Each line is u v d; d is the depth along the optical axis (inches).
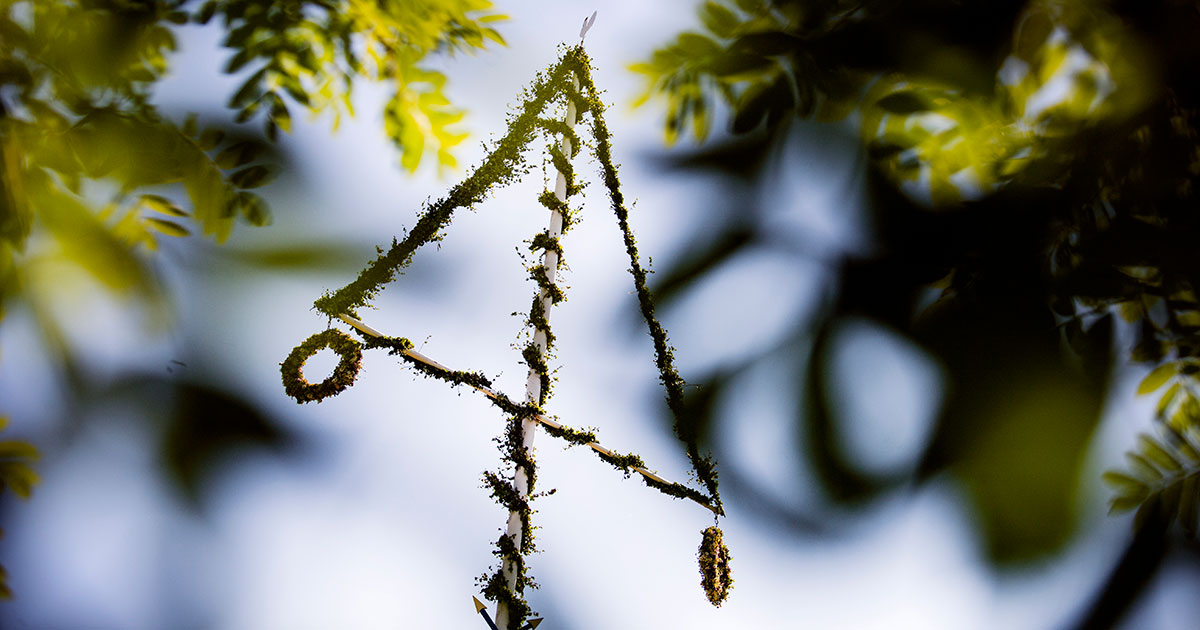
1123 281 649.0
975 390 552.7
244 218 954.1
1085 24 688.4
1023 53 705.6
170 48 999.6
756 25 779.4
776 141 703.7
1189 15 670.5
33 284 859.4
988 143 716.7
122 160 928.9
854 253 628.1
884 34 717.9
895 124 714.2
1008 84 716.7
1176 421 616.4
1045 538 503.2
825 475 529.3
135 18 959.0
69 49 922.1
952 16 706.8
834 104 724.0
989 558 501.7
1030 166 705.6
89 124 929.5
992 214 665.0
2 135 871.7
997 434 531.2
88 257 874.8
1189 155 681.6
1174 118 687.7
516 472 1915.6
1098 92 704.4
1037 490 514.0
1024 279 625.3
